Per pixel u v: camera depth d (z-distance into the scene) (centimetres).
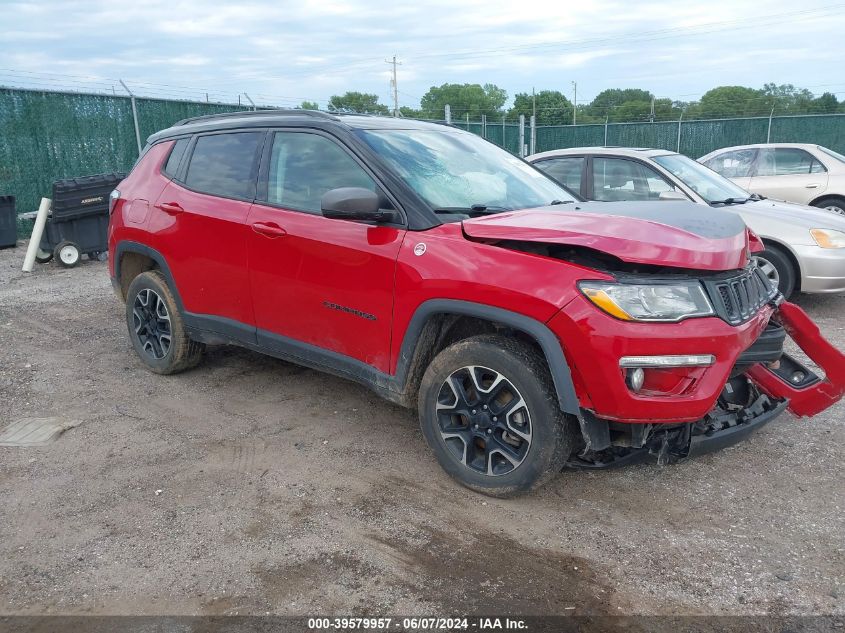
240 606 249
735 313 285
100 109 1322
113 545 287
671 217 307
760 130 2269
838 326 622
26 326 644
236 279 409
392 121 413
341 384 477
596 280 273
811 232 636
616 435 300
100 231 1015
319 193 371
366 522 303
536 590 257
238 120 437
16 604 251
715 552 280
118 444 384
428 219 327
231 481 341
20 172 1217
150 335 494
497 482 313
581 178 713
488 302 293
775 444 379
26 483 340
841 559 274
